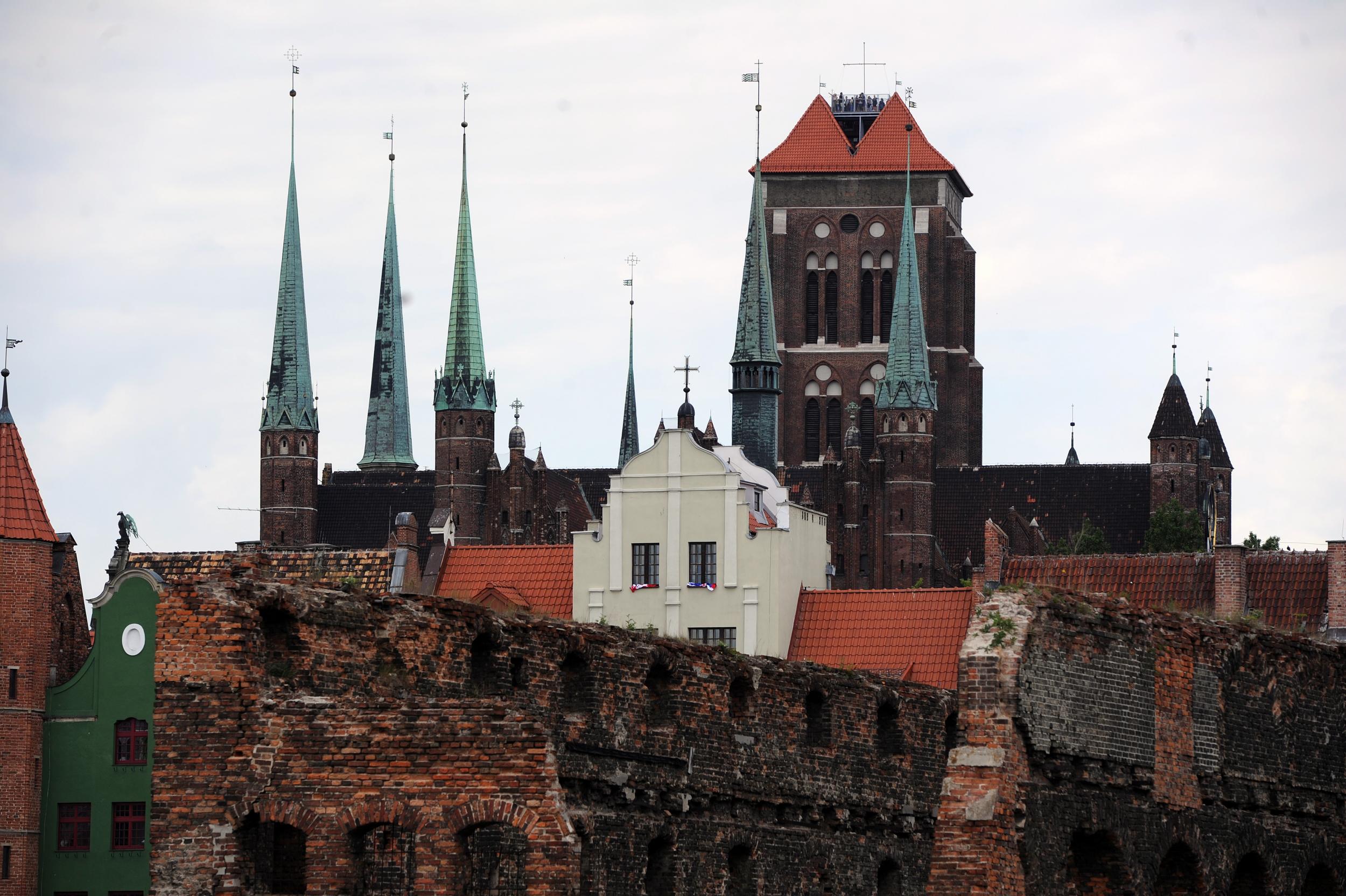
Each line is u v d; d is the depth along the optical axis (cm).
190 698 11519
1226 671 14488
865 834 16788
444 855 11144
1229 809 14438
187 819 11425
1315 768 15175
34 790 17550
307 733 11400
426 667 12619
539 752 11138
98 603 17662
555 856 11025
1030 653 12900
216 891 11344
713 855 15162
